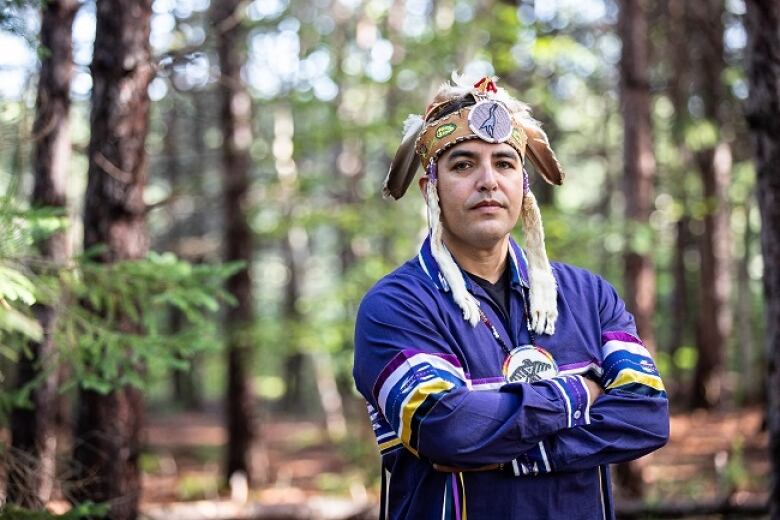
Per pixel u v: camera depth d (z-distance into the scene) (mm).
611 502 2166
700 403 16016
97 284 4039
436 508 2045
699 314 16172
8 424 4656
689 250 20344
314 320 9297
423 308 2084
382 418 2174
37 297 3770
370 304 2141
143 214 4641
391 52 9398
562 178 2420
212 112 14047
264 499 9609
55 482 3979
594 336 2201
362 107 9930
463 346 2070
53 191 4953
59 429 5562
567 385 2043
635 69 9125
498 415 1959
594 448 2037
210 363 16266
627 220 8453
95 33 4547
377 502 7438
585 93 15273
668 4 12578
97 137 4531
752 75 4090
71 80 5020
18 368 4660
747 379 15867
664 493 8555
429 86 8953
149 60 4609
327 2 13617
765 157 4082
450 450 1943
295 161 9992
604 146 16188
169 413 21547
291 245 17047
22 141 4023
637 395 2104
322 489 9945
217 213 17047
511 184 2137
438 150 2150
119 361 4004
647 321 8984
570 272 2289
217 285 4316
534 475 2027
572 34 12875
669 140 15047
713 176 14531
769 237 4102
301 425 18547
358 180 12852
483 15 8438
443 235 2215
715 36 12328
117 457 4520
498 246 2182
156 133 13602
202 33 8969
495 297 2164
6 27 3945
